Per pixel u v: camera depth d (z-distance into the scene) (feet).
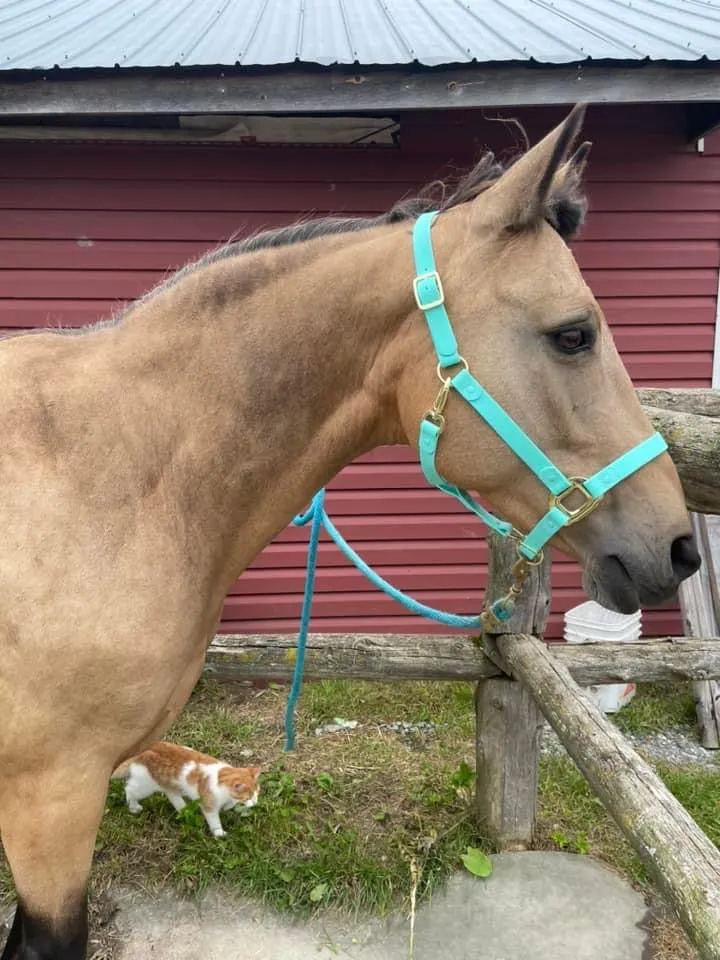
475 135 10.15
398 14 11.14
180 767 7.06
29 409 3.83
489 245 3.64
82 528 3.72
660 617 11.52
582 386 3.65
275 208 10.29
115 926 6.32
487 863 6.84
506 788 7.12
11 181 9.95
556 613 11.59
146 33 9.78
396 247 3.88
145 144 9.95
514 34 9.41
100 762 3.93
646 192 10.55
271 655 6.80
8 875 6.82
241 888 6.69
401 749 9.29
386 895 6.52
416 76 7.97
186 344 4.00
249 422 4.03
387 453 11.14
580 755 4.62
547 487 3.75
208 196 10.20
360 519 11.32
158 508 3.93
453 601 11.57
